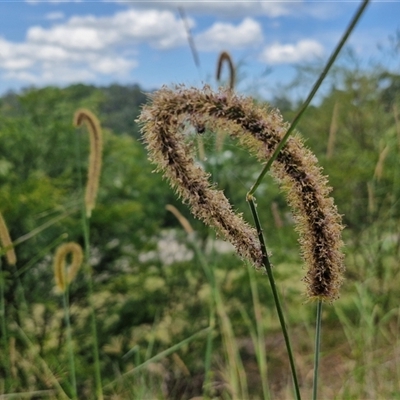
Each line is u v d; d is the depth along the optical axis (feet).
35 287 24.57
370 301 12.58
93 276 26.50
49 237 24.91
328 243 4.72
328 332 18.86
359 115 28.27
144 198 29.25
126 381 13.55
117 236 27.04
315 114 29.86
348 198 25.32
